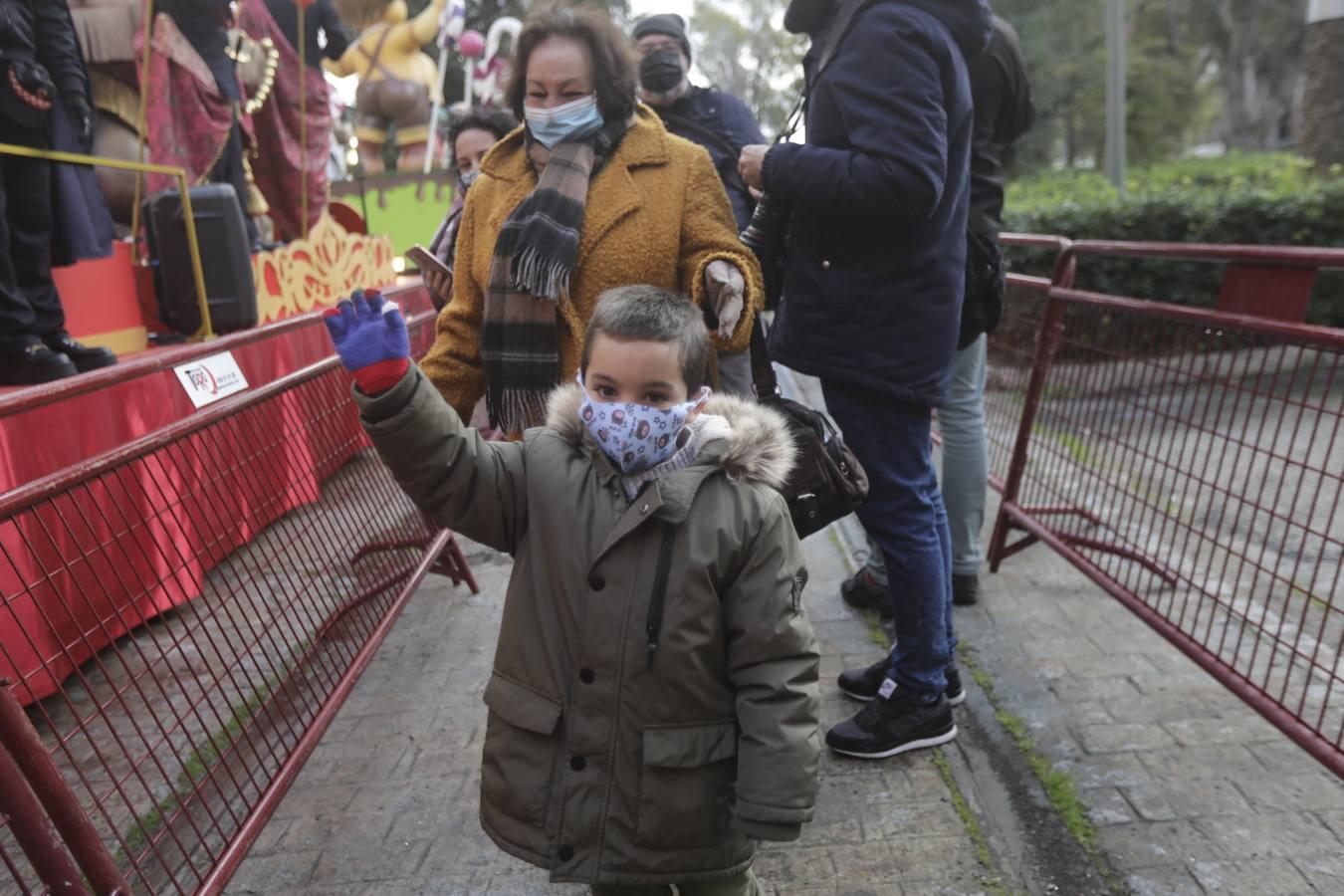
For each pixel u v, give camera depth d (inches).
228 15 235.3
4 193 140.8
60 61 153.9
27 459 114.5
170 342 195.9
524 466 64.2
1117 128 402.9
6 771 54.9
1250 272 100.0
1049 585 144.5
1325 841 87.7
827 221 89.7
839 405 94.6
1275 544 158.1
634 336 59.6
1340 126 401.7
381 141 415.2
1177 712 109.7
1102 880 84.7
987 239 103.0
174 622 120.0
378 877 90.3
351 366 55.9
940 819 93.3
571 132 85.5
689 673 59.9
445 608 148.6
